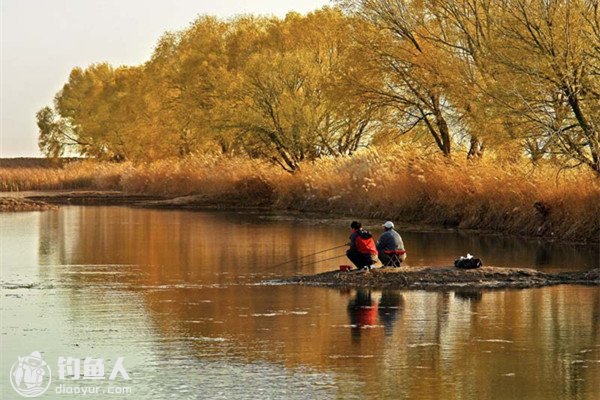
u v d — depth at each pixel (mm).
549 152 47656
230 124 90125
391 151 67562
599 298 30438
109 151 144250
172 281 35219
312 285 33719
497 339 24688
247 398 19625
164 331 25953
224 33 108188
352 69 64250
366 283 33438
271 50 91062
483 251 43281
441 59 59500
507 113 47438
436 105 62438
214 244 48844
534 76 46062
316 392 20000
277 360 22688
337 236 52531
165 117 111625
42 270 38594
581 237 47531
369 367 21969
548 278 34094
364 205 67562
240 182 87000
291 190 80062
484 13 55719
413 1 61781
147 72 123125
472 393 19906
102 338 25109
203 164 100000
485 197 55031
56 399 19875
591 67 45969
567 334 25219
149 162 115062
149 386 20594
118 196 104812
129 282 35031
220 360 22703
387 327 26266
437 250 43812
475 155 60219
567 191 48719
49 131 157000
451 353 23250
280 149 85375
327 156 78562
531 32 46531
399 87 64250
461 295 31188
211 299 31000
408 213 61906
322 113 83188
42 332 25859
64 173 131875
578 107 46312
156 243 49719
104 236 54250
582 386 20375
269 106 84750
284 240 50656
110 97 146500
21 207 81438
